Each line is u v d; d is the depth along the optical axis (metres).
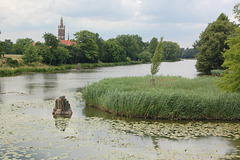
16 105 18.97
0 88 29.81
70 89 29.19
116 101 16.33
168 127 13.26
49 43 76.69
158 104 15.45
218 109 15.39
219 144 10.49
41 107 18.30
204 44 55.06
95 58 103.31
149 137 11.40
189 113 15.40
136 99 15.75
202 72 60.25
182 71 65.31
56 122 13.92
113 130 12.45
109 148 9.87
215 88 20.83
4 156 8.79
